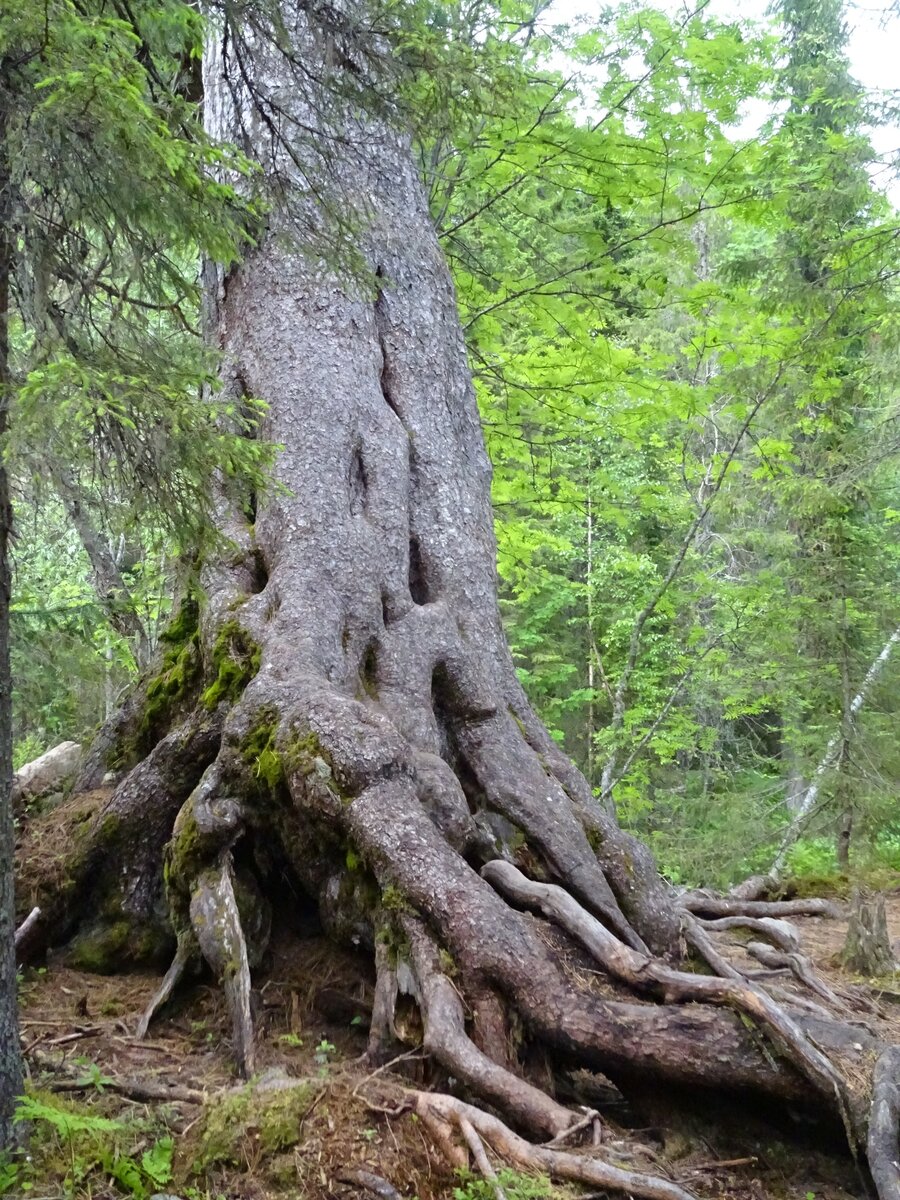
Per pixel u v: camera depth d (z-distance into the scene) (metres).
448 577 6.21
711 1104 4.01
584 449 14.54
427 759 5.05
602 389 10.74
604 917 5.02
